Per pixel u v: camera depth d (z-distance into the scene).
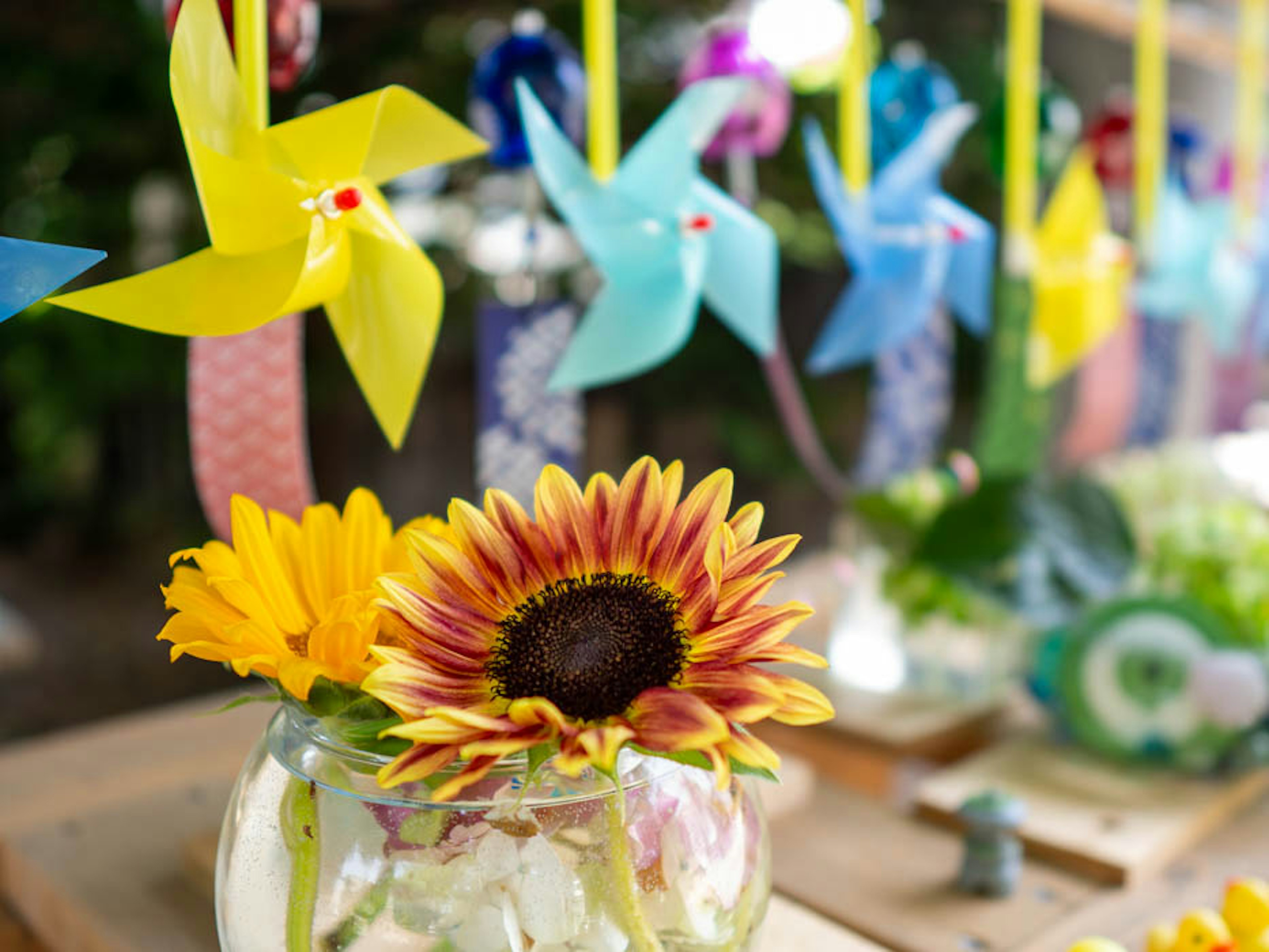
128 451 2.96
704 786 0.49
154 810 0.74
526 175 0.70
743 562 0.47
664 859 0.47
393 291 0.53
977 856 0.68
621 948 0.47
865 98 0.73
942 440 2.35
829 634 1.02
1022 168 0.80
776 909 0.65
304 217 0.49
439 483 2.83
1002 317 0.87
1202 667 0.75
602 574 0.47
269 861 0.48
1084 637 0.79
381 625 0.49
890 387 0.93
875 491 0.89
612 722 0.44
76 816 0.74
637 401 2.94
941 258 0.74
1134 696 0.78
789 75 0.79
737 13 0.79
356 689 0.47
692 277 0.61
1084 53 1.83
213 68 0.48
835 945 0.62
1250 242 1.03
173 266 0.49
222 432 0.55
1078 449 1.00
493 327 0.69
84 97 2.08
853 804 0.77
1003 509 0.83
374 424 2.66
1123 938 0.64
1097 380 0.98
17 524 3.16
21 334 2.13
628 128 2.28
